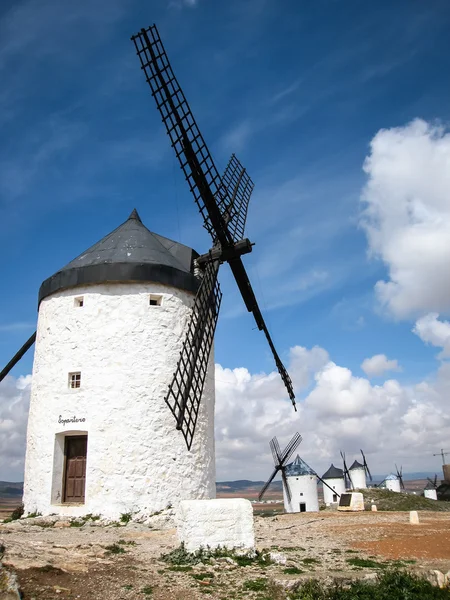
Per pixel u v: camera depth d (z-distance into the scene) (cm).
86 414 1606
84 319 1692
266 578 831
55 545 987
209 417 1811
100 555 916
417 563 979
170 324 1725
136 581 775
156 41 1777
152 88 1758
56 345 1705
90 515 1517
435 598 800
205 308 1809
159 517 1502
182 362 1705
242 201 2247
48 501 1570
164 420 1633
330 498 4994
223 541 963
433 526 1519
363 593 791
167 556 934
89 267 1717
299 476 4312
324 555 1049
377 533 1368
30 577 721
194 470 1670
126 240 1828
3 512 1945
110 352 1652
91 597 690
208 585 790
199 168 1855
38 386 1720
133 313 1689
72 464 1636
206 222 1917
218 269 1964
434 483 5647
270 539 1270
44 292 1805
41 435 1647
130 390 1620
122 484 1542
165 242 2045
